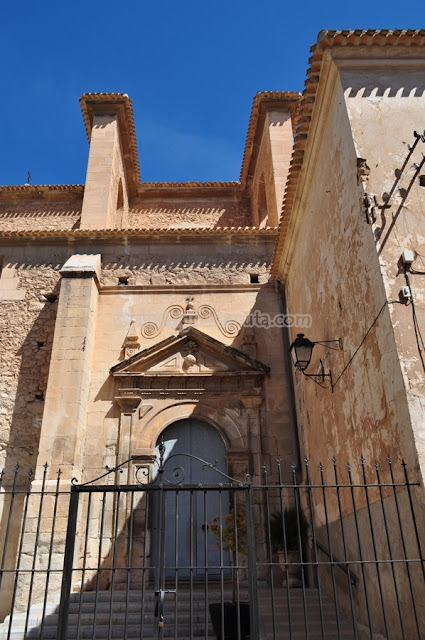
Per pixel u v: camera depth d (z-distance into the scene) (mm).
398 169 6895
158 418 11898
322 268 9086
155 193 20109
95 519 10750
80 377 11586
